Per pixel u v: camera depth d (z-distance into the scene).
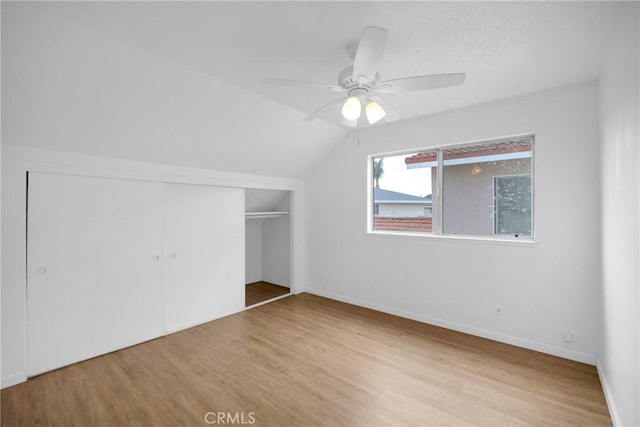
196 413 1.83
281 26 1.65
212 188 3.40
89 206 2.47
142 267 2.80
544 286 2.55
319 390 2.06
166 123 2.53
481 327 2.90
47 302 2.26
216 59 2.02
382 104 2.02
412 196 3.51
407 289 3.41
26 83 1.82
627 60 1.46
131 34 1.74
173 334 3.00
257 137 3.19
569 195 2.42
